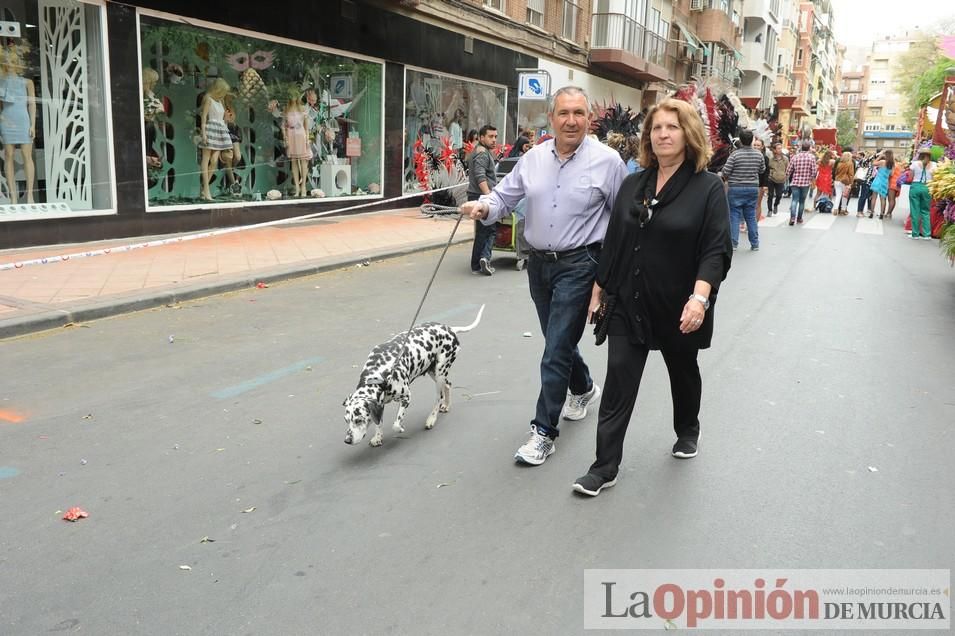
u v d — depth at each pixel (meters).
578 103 3.83
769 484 3.79
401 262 10.52
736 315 7.61
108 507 3.48
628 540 3.24
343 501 3.57
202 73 12.10
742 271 10.32
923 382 5.48
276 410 4.76
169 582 2.89
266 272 8.81
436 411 4.57
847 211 20.34
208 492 3.64
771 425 4.60
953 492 3.70
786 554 3.14
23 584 2.87
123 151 10.80
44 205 10.12
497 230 10.05
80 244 10.35
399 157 16.59
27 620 2.65
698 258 3.47
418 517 3.42
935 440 4.38
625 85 29.00
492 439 4.37
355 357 5.90
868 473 3.92
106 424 4.48
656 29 30.36
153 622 2.64
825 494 3.67
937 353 6.28
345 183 15.48
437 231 13.20
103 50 10.38
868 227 16.70
